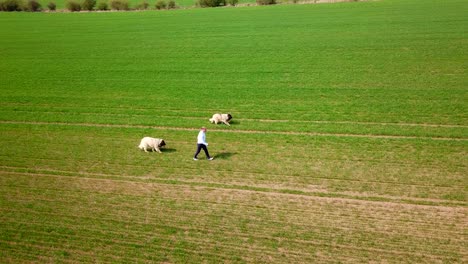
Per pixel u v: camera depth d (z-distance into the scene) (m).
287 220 19.66
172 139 30.36
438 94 35.66
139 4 125.56
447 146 26.19
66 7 124.94
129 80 47.47
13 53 66.25
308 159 25.75
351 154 26.02
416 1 89.31
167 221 20.17
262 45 60.72
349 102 35.25
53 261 17.64
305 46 57.91
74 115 36.62
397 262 16.45
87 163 27.11
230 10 101.00
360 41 58.03
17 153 29.23
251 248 17.83
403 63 46.16
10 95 43.91
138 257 17.62
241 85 42.62
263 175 24.09
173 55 58.66
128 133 31.97
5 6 124.75
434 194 21.02
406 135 28.19
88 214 21.16
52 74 52.25
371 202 20.67
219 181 23.77
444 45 52.12
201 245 18.20
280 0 111.06
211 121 32.88
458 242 17.39
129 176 25.03
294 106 35.22
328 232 18.58
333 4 96.50
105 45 68.50
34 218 21.00
